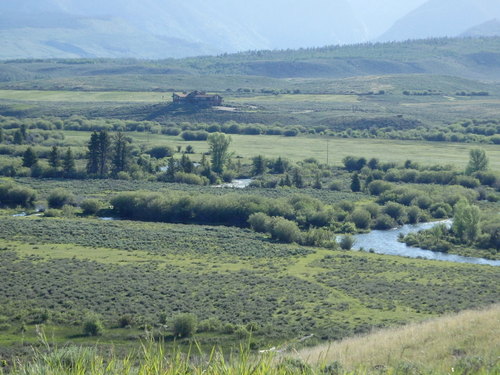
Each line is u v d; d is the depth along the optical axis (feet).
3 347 298.76
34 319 359.05
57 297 404.16
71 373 80.64
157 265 514.68
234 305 393.70
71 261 518.37
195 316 342.23
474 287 453.99
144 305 392.06
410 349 172.76
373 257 579.89
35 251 555.28
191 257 553.23
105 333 334.85
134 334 329.93
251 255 569.64
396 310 384.88
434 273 508.53
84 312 373.40
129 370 80.33
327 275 492.54
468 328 193.06
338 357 160.86
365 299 414.82
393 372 118.93
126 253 560.61
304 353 175.52
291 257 566.36
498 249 651.25
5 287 427.74
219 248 596.29
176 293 422.00
